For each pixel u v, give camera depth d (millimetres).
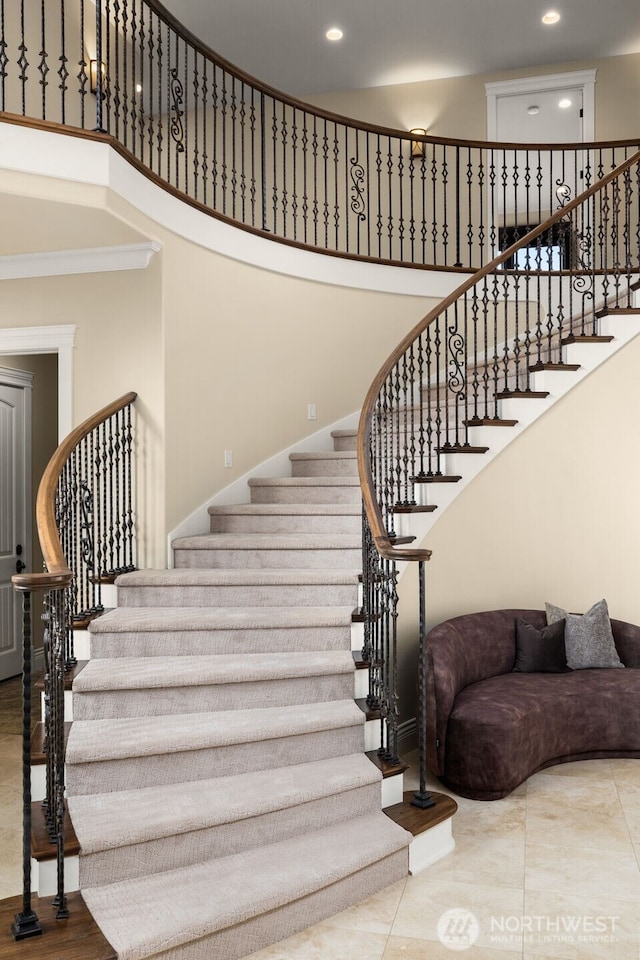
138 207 4129
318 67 7242
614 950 2441
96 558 4609
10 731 4750
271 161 7559
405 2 6258
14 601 6250
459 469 4645
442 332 6223
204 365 4898
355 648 3729
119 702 3189
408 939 2510
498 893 2803
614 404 4926
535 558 4852
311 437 5703
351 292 5934
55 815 2543
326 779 2986
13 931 2254
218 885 2512
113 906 2383
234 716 3211
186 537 4621
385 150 7523
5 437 6160
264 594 4000
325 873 2604
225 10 6352
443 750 3836
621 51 7086
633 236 7117
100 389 4648
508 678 4371
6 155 3527
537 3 6289
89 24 5883
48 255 4598
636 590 4930
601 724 4184
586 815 3496
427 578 4574
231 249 5094
